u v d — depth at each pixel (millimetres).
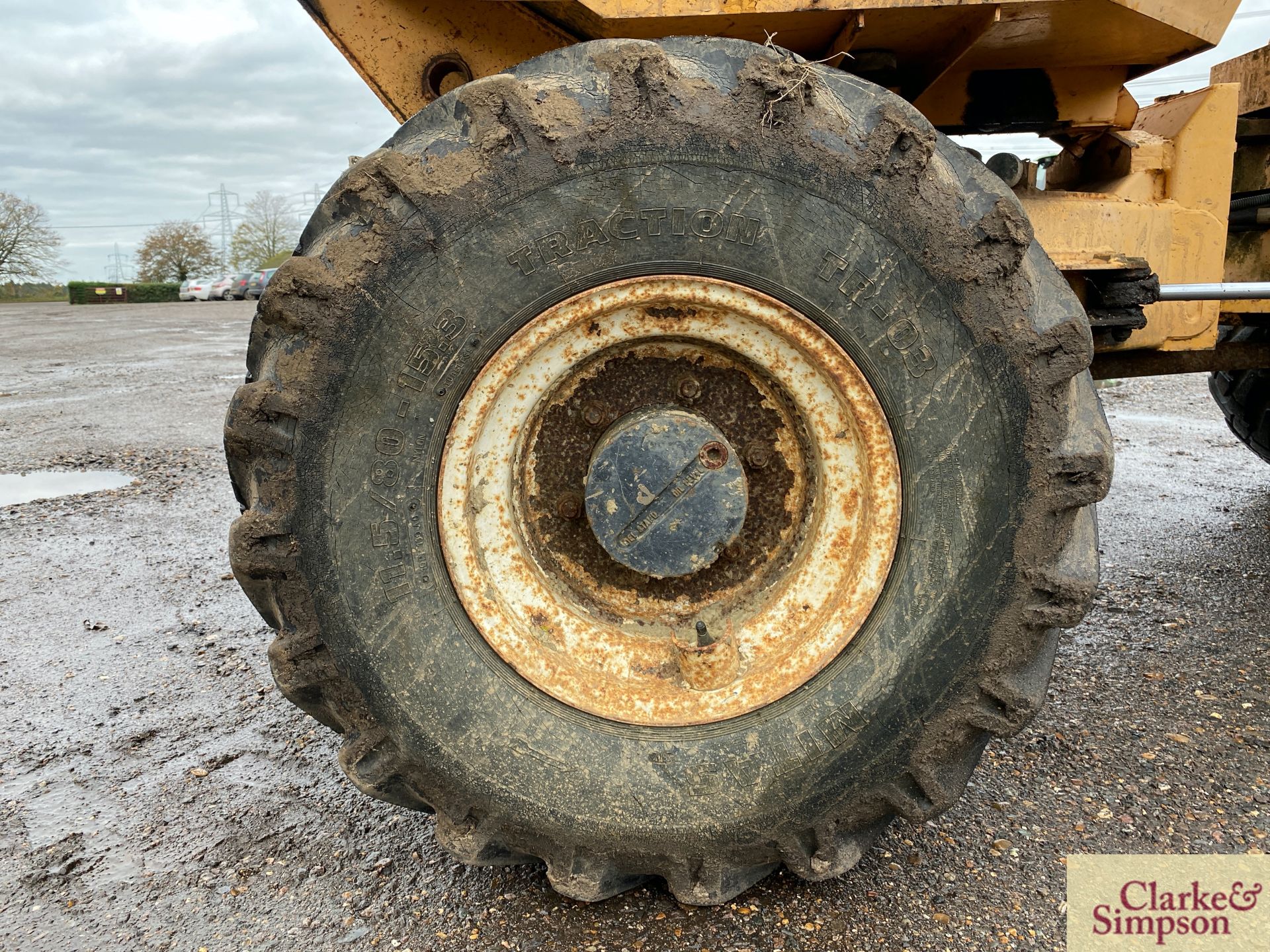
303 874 2225
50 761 2793
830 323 1764
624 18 1965
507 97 1652
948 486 1800
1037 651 1851
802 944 1924
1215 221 2678
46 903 2146
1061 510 1759
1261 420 4613
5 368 12750
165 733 2955
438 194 1674
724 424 1982
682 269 1751
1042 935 1944
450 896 2117
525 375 1884
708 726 1894
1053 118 2725
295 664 1820
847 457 1909
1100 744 2695
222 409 9078
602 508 1878
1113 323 2502
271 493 1752
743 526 1957
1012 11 2064
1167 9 2178
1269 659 3209
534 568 1994
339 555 1792
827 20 2033
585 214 1702
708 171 1680
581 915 2031
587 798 1882
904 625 1844
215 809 2521
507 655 1904
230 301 44500
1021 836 2271
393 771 1901
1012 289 1712
